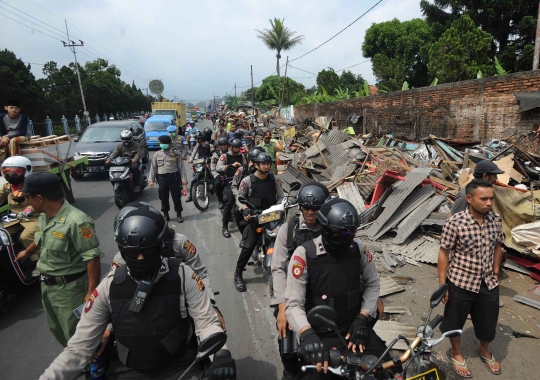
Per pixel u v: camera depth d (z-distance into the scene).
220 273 5.18
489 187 2.78
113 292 1.82
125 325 1.80
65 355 1.79
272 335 3.76
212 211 8.38
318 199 2.82
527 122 9.00
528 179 6.89
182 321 1.90
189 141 16.03
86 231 2.66
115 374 1.92
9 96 22.17
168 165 7.13
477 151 8.74
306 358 1.92
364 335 2.12
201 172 8.32
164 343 1.82
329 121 20.08
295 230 2.91
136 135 13.61
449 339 3.45
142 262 1.74
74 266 2.73
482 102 10.16
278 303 2.68
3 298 4.08
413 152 10.52
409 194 6.62
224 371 1.77
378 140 13.27
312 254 2.25
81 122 33.84
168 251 2.41
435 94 11.96
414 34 24.23
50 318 2.90
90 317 1.86
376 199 7.22
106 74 44.19
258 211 4.61
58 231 2.63
